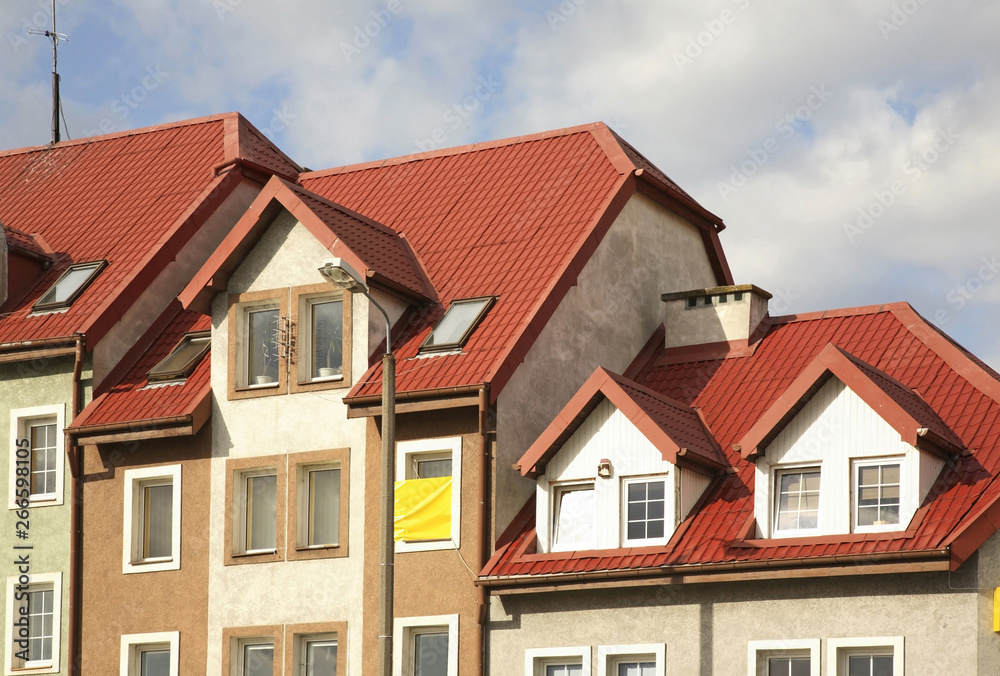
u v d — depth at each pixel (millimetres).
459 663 31688
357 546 33250
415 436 33125
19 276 39375
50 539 36406
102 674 35031
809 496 29797
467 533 32156
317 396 34344
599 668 30359
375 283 34281
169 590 34781
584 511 31672
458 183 39188
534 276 34938
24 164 45656
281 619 33594
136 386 36531
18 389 37562
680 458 30500
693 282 40094
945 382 31703
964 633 27359
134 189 42250
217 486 34812
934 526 28109
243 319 35781
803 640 28656
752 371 34531
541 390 33719
